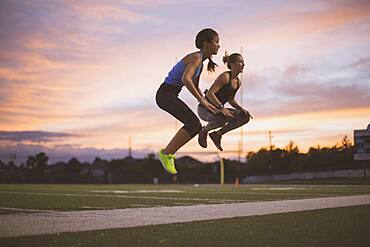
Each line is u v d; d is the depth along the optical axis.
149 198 12.34
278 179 43.56
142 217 6.29
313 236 4.50
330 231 4.80
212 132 4.16
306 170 39.75
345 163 32.69
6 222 5.64
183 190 19.55
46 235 4.57
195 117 3.80
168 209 7.60
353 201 9.19
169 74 3.86
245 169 50.59
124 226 5.27
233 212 6.97
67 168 53.69
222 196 13.40
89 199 11.85
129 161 59.97
